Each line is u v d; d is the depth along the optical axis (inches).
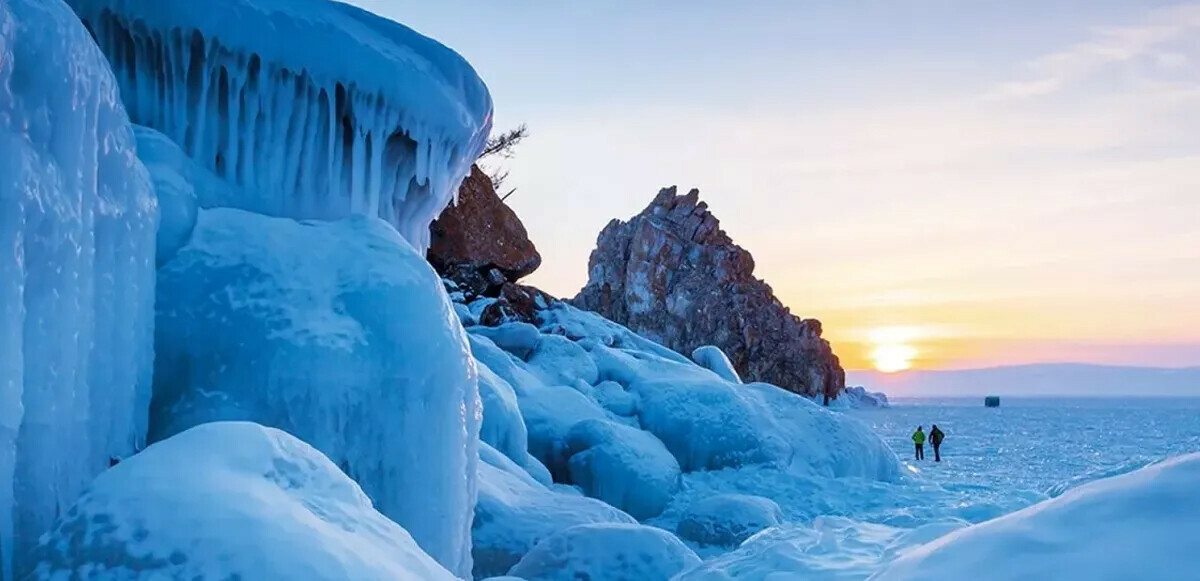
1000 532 144.5
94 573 160.6
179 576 158.6
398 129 377.1
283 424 274.5
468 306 956.6
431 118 373.1
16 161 188.2
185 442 185.6
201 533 163.6
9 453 181.5
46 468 199.0
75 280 209.6
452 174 395.5
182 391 272.8
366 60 356.2
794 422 749.9
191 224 296.7
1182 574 118.5
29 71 197.3
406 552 186.2
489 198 1087.0
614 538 320.5
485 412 564.7
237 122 340.2
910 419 2952.8
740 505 494.0
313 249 301.7
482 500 411.5
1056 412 4323.3
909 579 143.9
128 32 332.2
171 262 285.3
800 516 581.6
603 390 746.2
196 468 177.6
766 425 714.2
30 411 194.2
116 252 244.1
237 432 190.2
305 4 355.6
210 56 336.5
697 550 481.1
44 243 196.9
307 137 353.7
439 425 296.0
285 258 296.0
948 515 389.7
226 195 327.6
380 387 286.7
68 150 209.2
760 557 255.6
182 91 336.5
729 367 963.3
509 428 569.0
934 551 150.0
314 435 276.4
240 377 274.8
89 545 163.5
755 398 759.1
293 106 350.3
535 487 486.0
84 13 330.3
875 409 3818.9
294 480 188.5
